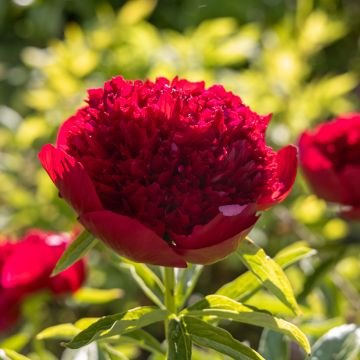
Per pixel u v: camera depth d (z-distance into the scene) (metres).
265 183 0.51
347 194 0.72
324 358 0.62
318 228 1.10
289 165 0.53
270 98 1.17
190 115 0.50
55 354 1.27
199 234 0.48
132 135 0.50
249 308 0.54
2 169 1.28
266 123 0.54
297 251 0.60
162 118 0.50
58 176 0.50
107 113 0.51
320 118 1.30
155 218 0.49
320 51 1.79
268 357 0.65
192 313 0.54
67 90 1.20
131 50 1.26
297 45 1.32
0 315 0.77
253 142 0.51
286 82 1.20
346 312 0.88
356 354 0.67
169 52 1.22
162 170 0.50
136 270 0.61
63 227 1.18
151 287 0.61
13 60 1.77
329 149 0.75
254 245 0.53
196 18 1.79
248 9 1.78
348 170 0.71
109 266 1.23
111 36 1.30
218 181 0.50
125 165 0.49
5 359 0.56
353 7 1.87
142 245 0.48
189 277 0.62
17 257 0.76
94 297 0.78
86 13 1.79
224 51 1.23
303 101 1.19
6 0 1.80
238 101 0.54
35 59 1.37
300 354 0.97
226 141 0.50
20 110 1.60
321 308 0.85
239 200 0.50
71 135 0.51
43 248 0.76
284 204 1.13
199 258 0.49
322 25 1.33
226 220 0.48
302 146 0.73
